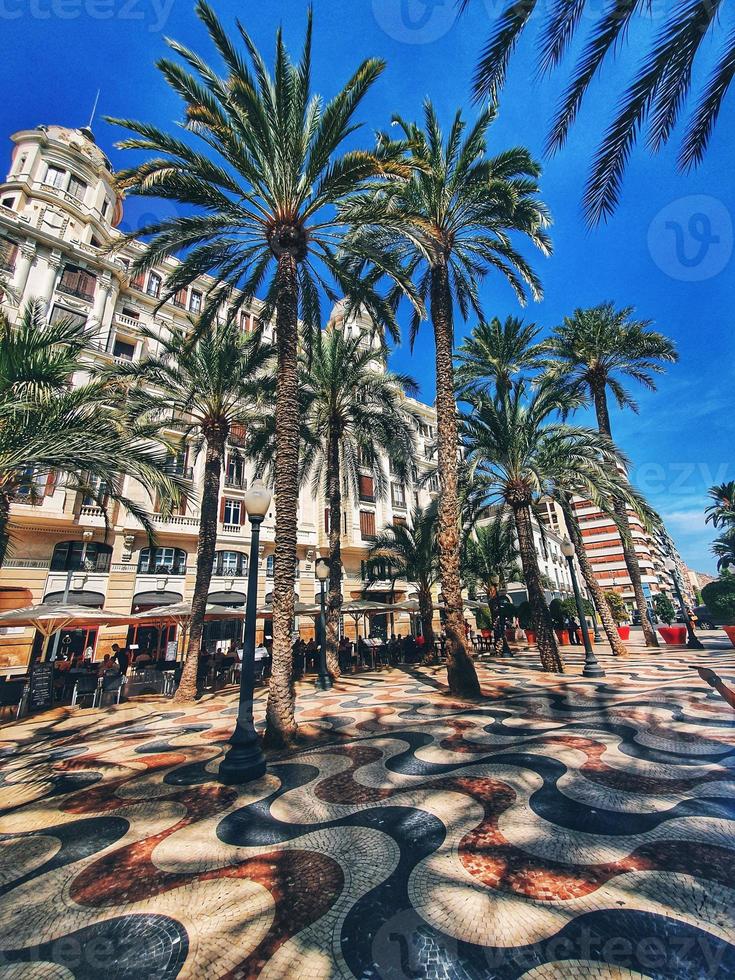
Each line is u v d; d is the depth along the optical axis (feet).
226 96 25.48
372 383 48.14
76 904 9.15
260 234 29.35
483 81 14.87
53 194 68.74
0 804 15.34
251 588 18.84
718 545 153.17
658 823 11.21
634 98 15.93
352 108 25.11
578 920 7.82
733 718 20.71
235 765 16.44
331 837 11.69
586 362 60.70
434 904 8.57
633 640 75.97
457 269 40.42
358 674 49.55
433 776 15.75
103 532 59.36
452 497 33.06
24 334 24.04
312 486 82.48
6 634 52.26
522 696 29.30
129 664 46.78
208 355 39.91
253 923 8.31
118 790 16.19
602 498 42.19
